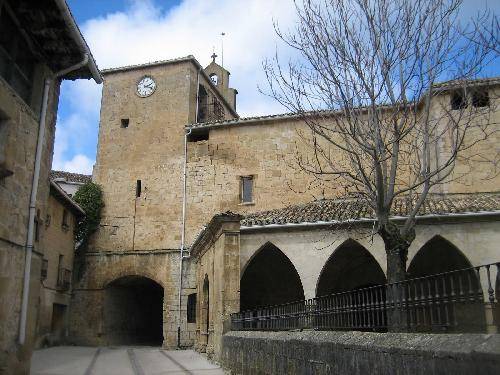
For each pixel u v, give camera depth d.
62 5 9.48
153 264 26.16
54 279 24.19
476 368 4.30
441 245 18.33
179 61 28.75
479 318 5.14
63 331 26.08
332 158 24.02
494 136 20.08
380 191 10.61
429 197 19.62
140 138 28.23
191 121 28.16
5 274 9.38
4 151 9.38
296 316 10.08
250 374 11.30
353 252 19.44
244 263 17.22
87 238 27.38
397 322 6.47
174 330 24.84
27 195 10.32
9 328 9.51
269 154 25.52
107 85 29.67
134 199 27.39
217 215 15.19
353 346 6.61
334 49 10.83
